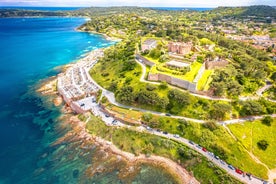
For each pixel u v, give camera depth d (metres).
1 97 119.94
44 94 124.44
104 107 102.88
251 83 111.00
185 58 128.12
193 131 83.94
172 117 91.69
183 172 72.75
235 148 76.31
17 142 84.12
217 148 76.19
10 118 99.56
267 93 105.62
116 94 111.69
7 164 73.56
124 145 83.00
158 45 158.12
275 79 117.81
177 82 105.62
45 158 76.88
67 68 171.12
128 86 109.00
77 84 132.12
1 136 86.94
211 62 125.06
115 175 70.88
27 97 120.69
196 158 74.81
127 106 102.69
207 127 84.44
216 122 86.00
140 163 76.19
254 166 70.69
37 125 95.06
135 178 69.94
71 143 84.62
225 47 190.50
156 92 101.75
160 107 96.50
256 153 74.69
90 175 70.50
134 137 85.44
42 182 67.56
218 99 96.38
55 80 145.50
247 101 92.00
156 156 79.06
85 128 92.88
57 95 123.12
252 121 87.06
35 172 71.00
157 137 83.94
